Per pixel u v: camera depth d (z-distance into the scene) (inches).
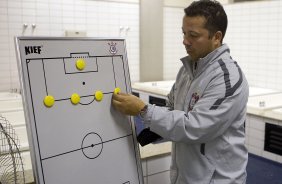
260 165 111.4
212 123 46.6
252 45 155.9
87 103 49.4
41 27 140.3
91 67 50.5
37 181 43.3
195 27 48.5
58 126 45.7
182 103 54.9
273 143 108.0
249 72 159.5
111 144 52.2
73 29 148.8
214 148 50.8
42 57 44.9
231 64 50.8
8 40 133.2
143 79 174.1
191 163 52.2
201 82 51.1
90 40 50.7
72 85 47.8
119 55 54.8
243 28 159.9
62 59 47.0
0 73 133.3
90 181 49.0
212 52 50.5
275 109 110.7
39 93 44.1
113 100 52.4
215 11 48.6
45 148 44.1
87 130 49.1
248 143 117.6
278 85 145.3
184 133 47.1
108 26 159.6
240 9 160.1
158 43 175.2
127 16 165.0
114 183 52.2
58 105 45.9
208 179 50.7
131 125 55.7
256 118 113.0
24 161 55.4
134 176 55.4
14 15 133.0
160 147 73.8
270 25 145.6
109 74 52.9
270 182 101.0
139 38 170.9
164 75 183.5
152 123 48.9
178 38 185.6
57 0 142.7
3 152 49.7
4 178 48.1
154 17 170.9
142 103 49.7
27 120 42.9
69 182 46.4
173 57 185.6
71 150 46.9
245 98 50.2
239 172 52.1
